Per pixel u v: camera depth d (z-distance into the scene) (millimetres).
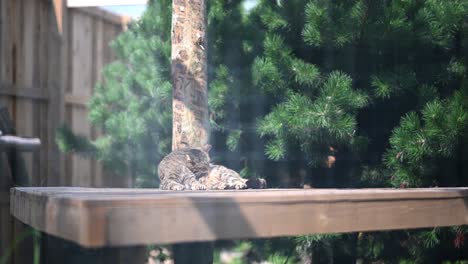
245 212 4344
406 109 8125
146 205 3906
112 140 9953
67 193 5469
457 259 8523
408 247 8570
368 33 7531
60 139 10305
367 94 7652
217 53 8711
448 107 7461
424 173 7609
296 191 5629
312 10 7547
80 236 3785
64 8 12352
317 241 7902
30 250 9898
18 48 11211
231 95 8328
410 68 7750
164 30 9492
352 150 7781
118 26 14609
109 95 10438
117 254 5629
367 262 9086
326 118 7062
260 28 8766
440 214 5637
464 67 7832
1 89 10672
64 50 12352
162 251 10359
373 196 5078
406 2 7844
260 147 8445
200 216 4121
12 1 11055
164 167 7398
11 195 7266
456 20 7578
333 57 8031
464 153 7812
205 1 7703
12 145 9219
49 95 11984
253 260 10031
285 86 7887
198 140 7559
